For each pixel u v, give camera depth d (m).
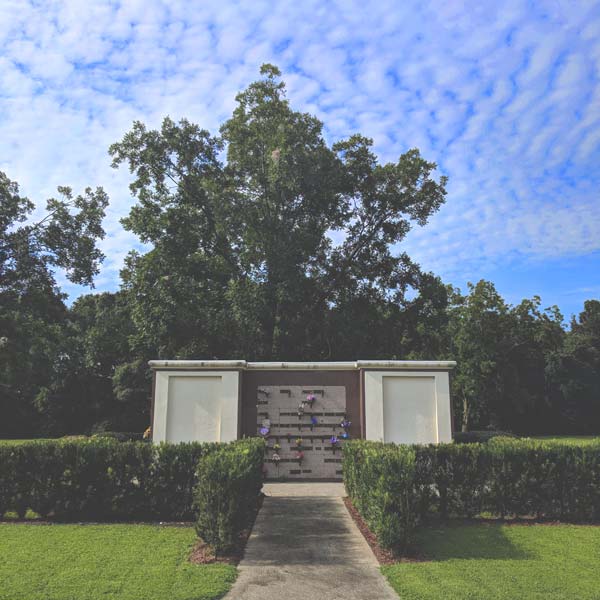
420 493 8.18
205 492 6.70
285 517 8.71
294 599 5.28
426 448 8.52
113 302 43.50
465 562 6.29
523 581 5.61
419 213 26.09
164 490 8.45
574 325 58.06
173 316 22.25
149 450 8.57
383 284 26.53
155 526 8.02
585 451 8.51
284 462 13.09
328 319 24.70
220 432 12.85
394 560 6.46
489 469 8.51
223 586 5.49
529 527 7.98
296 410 13.40
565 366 49.91
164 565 6.12
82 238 26.17
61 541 7.11
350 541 7.32
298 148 21.28
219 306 23.58
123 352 41.22
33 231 25.61
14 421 42.56
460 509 8.45
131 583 5.51
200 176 24.00
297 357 24.81
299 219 23.75
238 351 23.52
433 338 30.42
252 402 13.47
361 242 26.33
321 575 5.96
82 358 41.50
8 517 8.65
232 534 6.63
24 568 5.96
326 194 23.38
